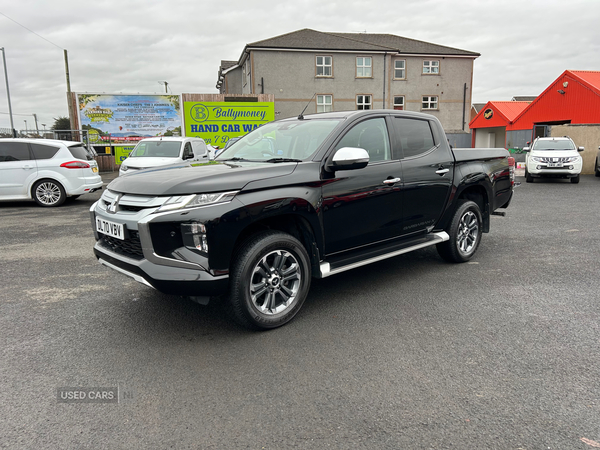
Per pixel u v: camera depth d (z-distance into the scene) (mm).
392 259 5586
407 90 34594
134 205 3115
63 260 5621
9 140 10383
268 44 31062
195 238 2988
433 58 34656
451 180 4871
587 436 2139
